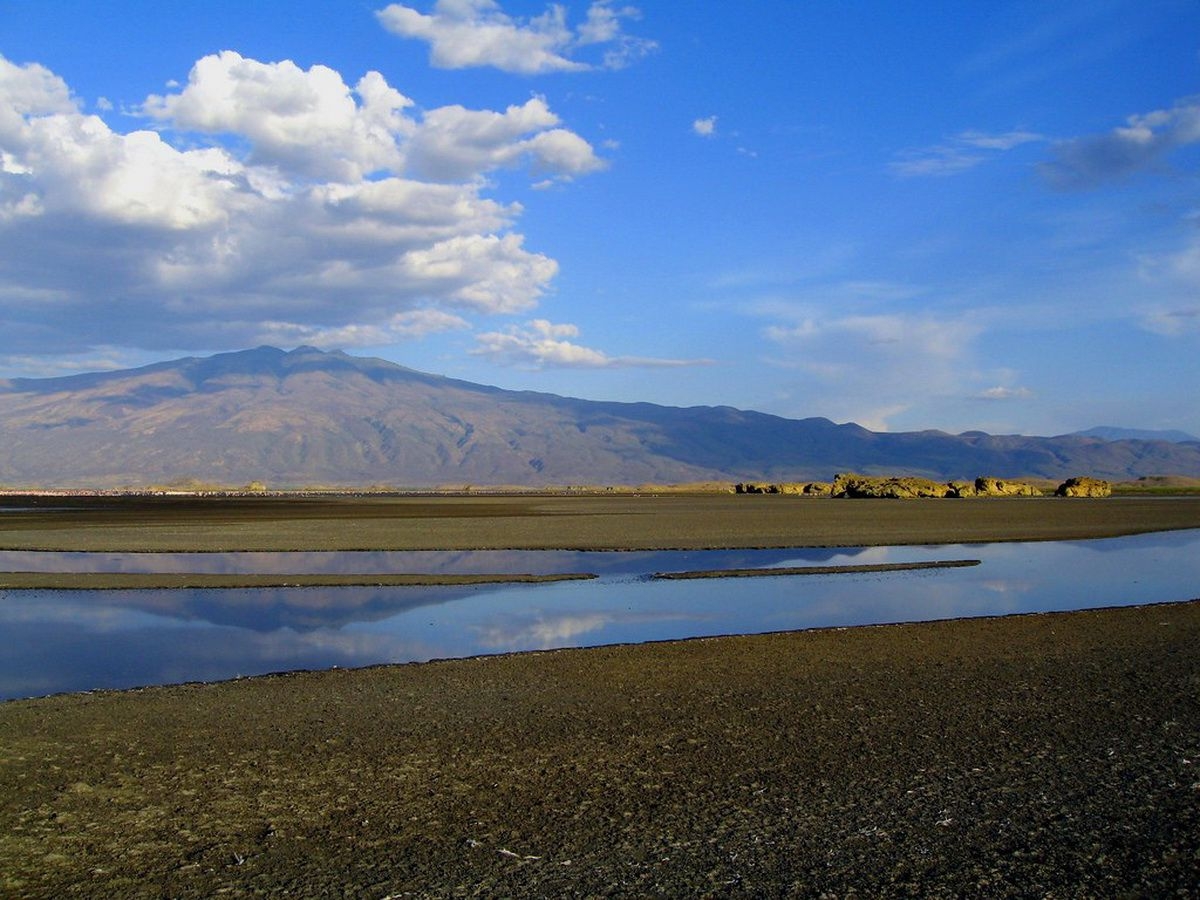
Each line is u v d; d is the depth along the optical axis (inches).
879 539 2009.1
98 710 611.5
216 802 436.1
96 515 3324.3
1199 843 382.9
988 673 722.2
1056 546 1923.0
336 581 1280.8
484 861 369.4
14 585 1232.8
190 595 1167.0
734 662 765.3
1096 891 341.7
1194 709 605.9
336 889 344.5
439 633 926.4
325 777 471.8
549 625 971.3
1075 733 549.0
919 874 356.2
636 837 393.1
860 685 680.4
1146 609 1050.7
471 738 542.3
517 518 2928.2
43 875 356.5
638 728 563.5
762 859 370.3
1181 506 3858.3
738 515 3075.8
